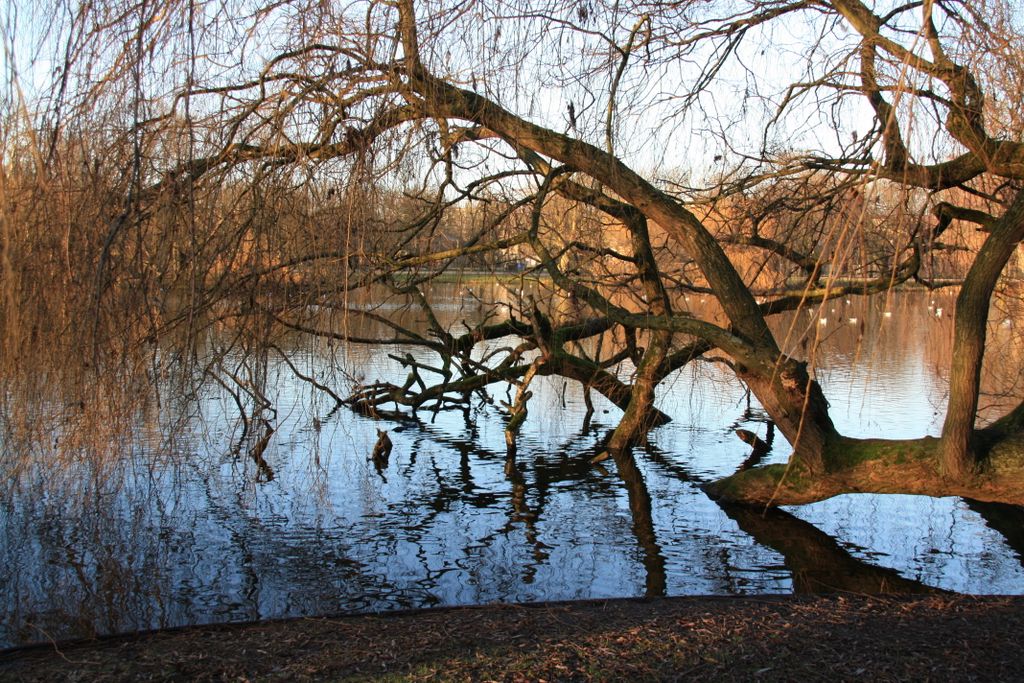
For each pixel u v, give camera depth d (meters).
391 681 4.17
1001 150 6.69
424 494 9.09
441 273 10.81
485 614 5.33
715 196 9.04
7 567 6.30
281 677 4.25
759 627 4.94
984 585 6.40
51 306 5.81
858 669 4.26
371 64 6.68
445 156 7.79
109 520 6.86
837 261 5.38
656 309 10.49
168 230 5.84
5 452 6.36
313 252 6.78
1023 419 7.13
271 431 9.31
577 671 4.27
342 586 6.30
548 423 13.40
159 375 6.37
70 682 4.24
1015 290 9.31
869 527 7.89
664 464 10.60
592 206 10.05
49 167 5.56
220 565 6.68
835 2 7.29
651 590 6.27
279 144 6.36
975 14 6.56
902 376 16.80
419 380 13.09
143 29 5.64
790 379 7.61
